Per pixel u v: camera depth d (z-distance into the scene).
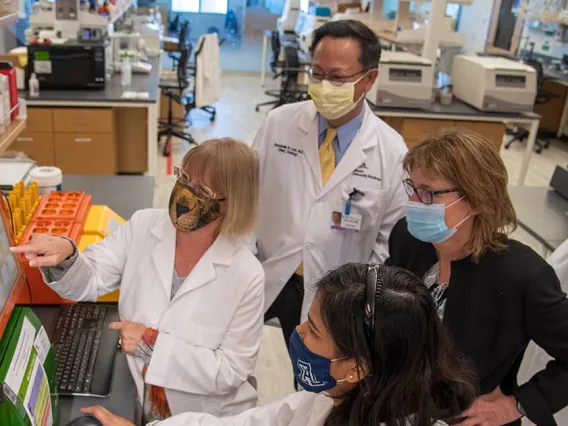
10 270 1.25
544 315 1.25
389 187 2.07
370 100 4.63
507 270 1.30
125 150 4.94
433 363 0.91
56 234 1.82
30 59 4.32
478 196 1.26
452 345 0.99
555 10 7.17
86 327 1.73
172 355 1.47
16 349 1.14
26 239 1.77
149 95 4.51
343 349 0.91
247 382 1.65
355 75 1.87
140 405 1.52
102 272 1.61
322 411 1.07
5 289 1.19
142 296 1.57
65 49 4.35
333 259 2.09
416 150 1.34
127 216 2.48
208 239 1.57
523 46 8.75
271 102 7.70
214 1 10.22
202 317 1.53
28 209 1.90
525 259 1.30
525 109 4.70
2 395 1.02
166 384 1.46
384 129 2.12
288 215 2.08
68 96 4.30
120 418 1.30
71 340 1.66
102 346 1.67
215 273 1.54
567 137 7.47
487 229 1.30
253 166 1.50
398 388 0.89
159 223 1.64
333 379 0.97
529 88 4.64
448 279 1.43
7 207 1.73
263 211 2.14
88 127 4.41
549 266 1.31
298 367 1.00
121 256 1.66
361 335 0.88
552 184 3.18
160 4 10.06
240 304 1.53
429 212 1.31
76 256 1.48
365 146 2.04
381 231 2.13
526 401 1.31
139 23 6.65
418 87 4.49
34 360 1.20
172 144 6.07
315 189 2.06
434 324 0.91
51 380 1.30
